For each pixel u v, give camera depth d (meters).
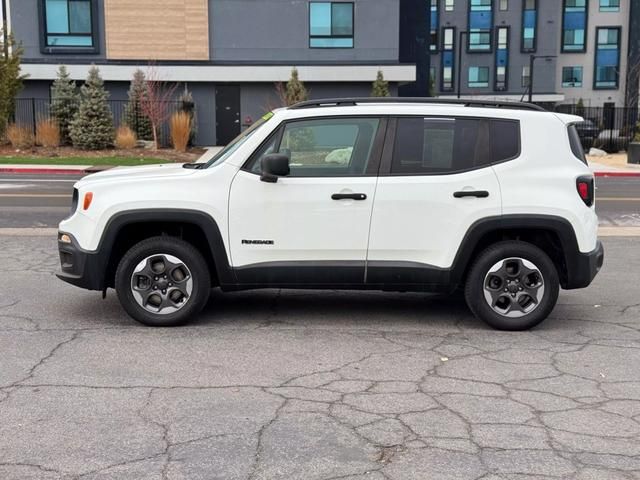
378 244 6.08
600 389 4.88
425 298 7.42
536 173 6.11
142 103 29.11
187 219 6.02
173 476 3.63
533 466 3.77
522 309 6.22
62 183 18.92
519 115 6.21
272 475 3.65
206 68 31.67
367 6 32.22
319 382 4.95
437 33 61.12
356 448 3.96
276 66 31.78
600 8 61.28
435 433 4.16
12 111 28.55
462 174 6.08
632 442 4.06
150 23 31.73
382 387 4.86
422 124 6.13
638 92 55.06
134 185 6.09
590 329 6.34
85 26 31.62
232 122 32.78
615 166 26.98
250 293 7.54
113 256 6.32
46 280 7.96
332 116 6.12
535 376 5.11
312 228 6.05
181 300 6.22
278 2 32.12
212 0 31.91
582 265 6.16
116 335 5.98
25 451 3.89
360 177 6.07
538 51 60.53
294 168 6.11
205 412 4.42
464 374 5.14
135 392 4.73
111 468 3.71
